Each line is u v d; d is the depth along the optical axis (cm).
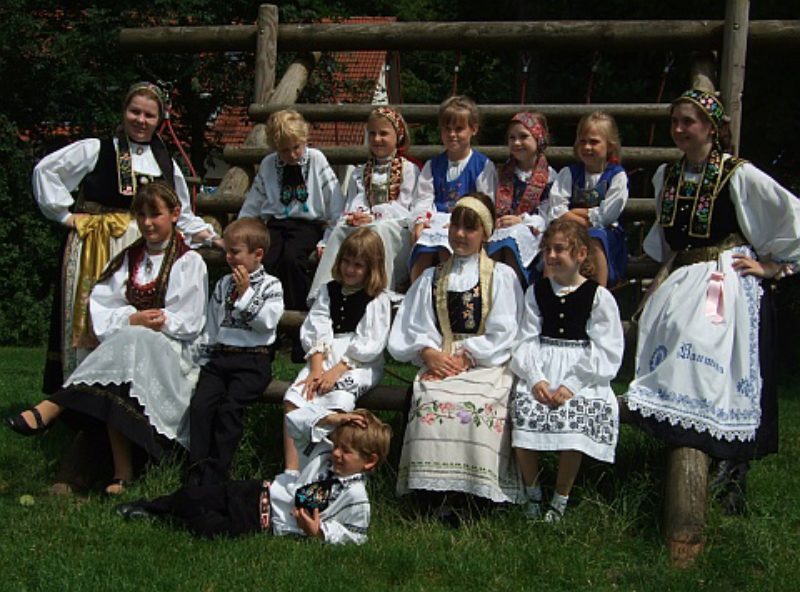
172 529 412
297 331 512
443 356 450
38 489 470
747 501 458
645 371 445
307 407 429
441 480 423
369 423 404
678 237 464
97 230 512
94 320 485
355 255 469
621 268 518
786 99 1152
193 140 1434
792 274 452
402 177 550
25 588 349
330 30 665
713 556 387
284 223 554
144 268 490
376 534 413
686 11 1258
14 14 1349
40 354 1102
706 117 453
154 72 1374
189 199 544
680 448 428
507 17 1670
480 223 459
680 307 440
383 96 1598
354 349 464
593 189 515
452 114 534
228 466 461
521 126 525
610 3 1435
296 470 438
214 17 1360
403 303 471
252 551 386
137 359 461
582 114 629
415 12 2116
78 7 1446
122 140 527
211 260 542
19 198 1402
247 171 631
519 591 361
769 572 380
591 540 407
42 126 1441
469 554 387
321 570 368
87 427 483
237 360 479
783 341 1114
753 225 450
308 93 1368
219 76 1341
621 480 456
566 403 424
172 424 467
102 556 379
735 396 431
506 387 440
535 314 445
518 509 425
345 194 615
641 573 374
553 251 438
